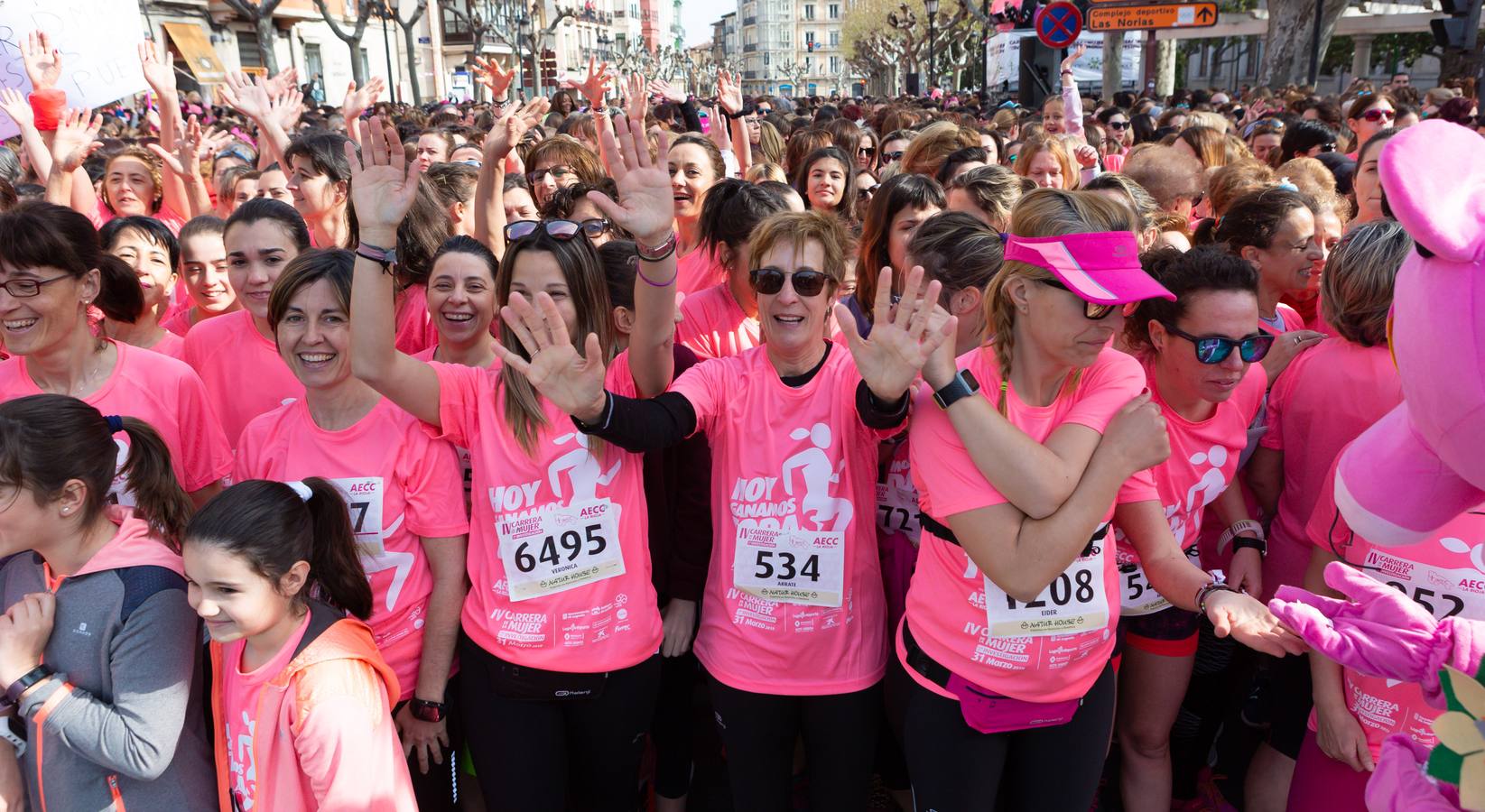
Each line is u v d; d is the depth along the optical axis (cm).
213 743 207
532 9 3909
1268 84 2427
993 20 1961
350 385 229
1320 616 157
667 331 230
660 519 260
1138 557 224
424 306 336
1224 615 183
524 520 218
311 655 182
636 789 268
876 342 180
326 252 228
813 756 225
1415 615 152
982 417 176
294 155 412
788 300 215
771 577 216
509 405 219
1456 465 125
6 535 179
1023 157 471
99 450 187
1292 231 291
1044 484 173
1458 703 133
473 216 437
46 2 470
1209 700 305
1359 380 237
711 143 466
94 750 178
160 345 328
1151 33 2767
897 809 296
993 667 191
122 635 181
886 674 224
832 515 215
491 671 221
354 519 221
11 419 178
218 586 175
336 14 3562
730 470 223
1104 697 203
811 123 1122
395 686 197
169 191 525
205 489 268
